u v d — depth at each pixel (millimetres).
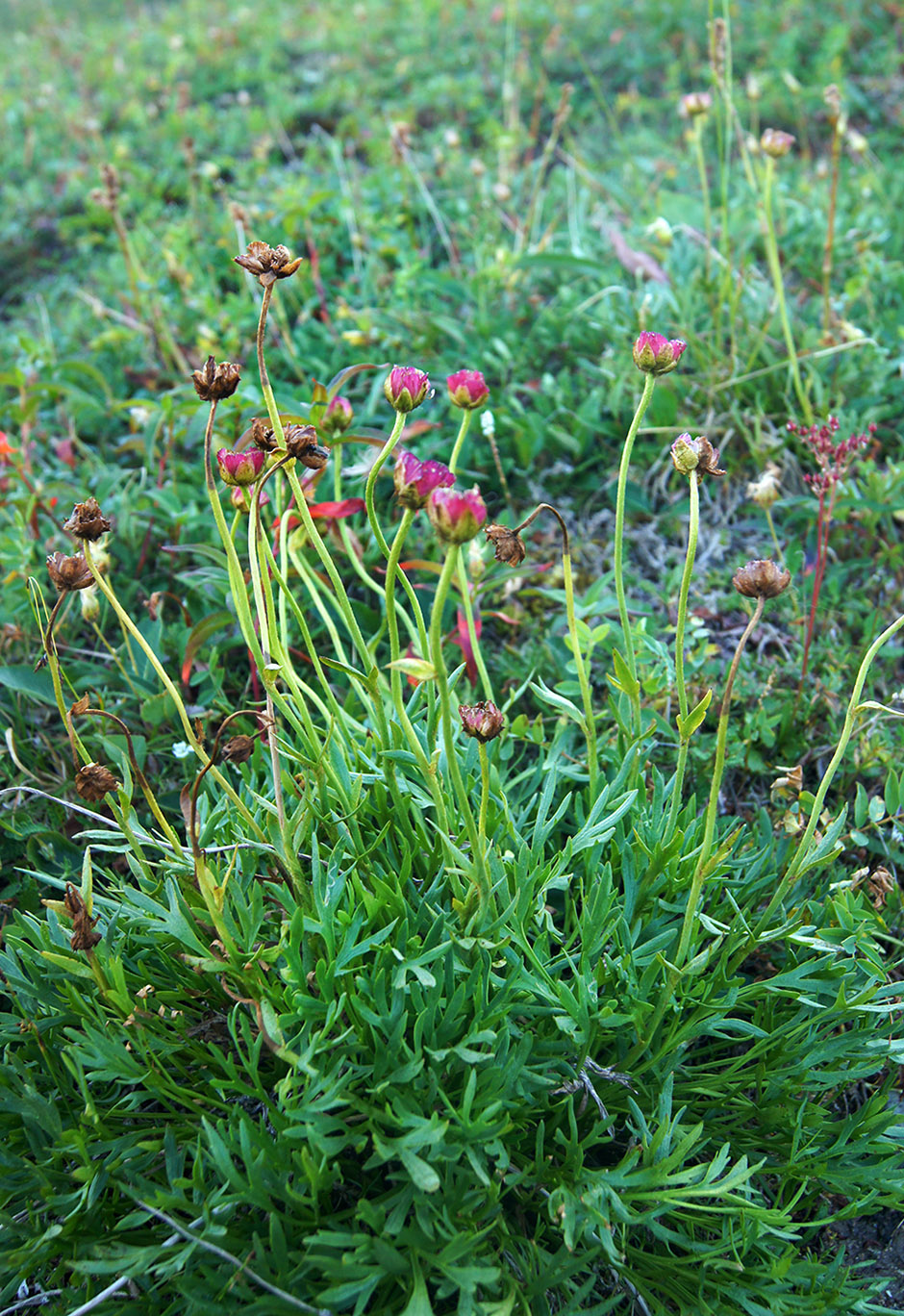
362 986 352
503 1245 349
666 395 648
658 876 406
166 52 1480
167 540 618
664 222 691
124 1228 349
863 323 720
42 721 539
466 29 1353
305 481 483
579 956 384
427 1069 355
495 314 760
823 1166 371
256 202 955
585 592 607
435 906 387
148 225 1003
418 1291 322
